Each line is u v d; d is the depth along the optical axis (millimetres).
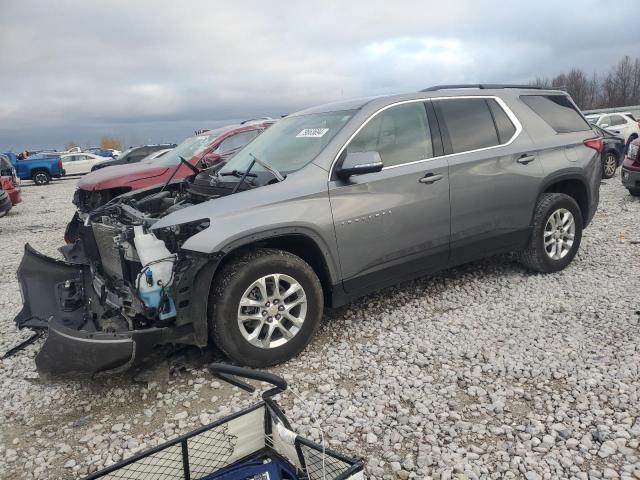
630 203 9281
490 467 2627
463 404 3186
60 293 4375
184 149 9203
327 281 4020
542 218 5148
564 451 2686
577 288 4957
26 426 3289
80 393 3627
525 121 5141
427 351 3863
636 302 4520
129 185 7891
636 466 2547
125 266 3676
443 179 4453
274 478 2172
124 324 3662
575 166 5316
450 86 4996
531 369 3508
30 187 27844
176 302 3412
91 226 4273
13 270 7609
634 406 3027
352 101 4668
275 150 4508
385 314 4586
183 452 2176
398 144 4363
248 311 3652
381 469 2652
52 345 3127
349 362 3768
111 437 3090
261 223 3596
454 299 4855
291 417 3133
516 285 5133
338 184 3973
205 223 3496
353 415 3127
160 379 3658
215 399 3396
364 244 4086
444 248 4566
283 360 3775
